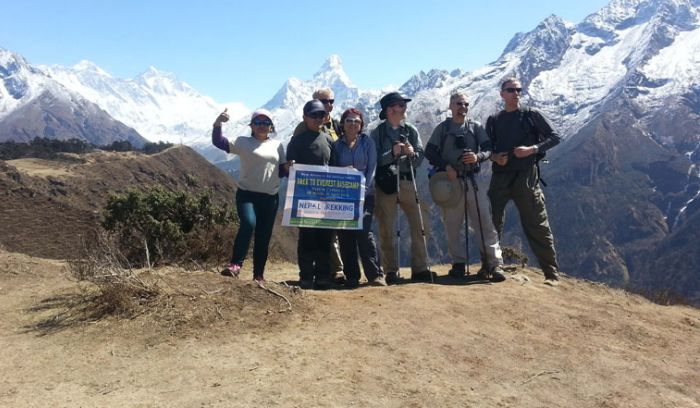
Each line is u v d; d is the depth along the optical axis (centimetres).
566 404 404
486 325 548
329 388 395
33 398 377
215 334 486
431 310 579
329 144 730
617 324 586
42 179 6975
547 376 446
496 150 757
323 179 710
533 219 761
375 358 452
